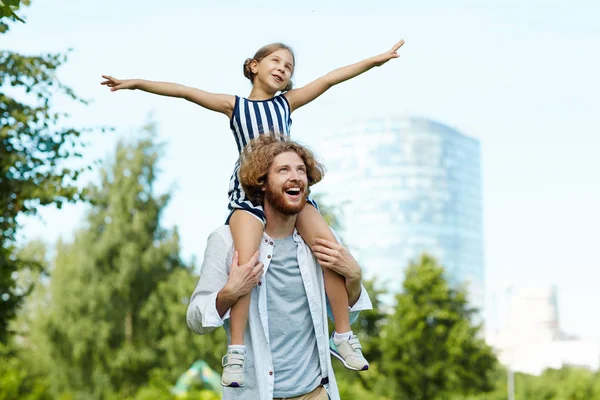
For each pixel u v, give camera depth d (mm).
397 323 42125
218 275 4895
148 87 5496
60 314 45500
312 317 4895
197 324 4871
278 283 4895
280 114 5508
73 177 12977
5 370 32594
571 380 47812
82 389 44531
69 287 46156
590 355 53062
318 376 4902
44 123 12992
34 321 46094
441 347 41562
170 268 48938
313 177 5059
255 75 5711
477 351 41719
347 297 5090
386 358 41500
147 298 47031
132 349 45031
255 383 4758
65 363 44781
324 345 4906
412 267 44344
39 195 12594
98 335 44938
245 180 4895
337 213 32062
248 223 4883
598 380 47906
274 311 4867
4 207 12719
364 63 5766
